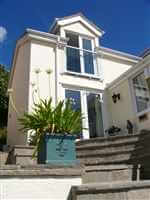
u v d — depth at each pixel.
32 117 3.18
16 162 4.45
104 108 8.23
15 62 9.45
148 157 4.11
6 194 2.12
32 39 7.95
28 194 2.19
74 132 3.14
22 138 6.79
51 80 7.66
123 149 4.74
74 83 8.02
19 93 8.10
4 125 13.47
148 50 8.86
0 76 14.26
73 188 2.28
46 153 2.80
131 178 3.60
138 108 7.25
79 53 8.69
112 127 7.52
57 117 3.12
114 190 2.30
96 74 8.70
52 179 2.32
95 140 5.21
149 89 6.92
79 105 7.81
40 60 7.76
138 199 2.34
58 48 8.21
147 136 4.61
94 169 3.43
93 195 2.25
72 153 2.91
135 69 7.41
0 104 13.69
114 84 8.23
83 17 9.46
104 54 9.16
